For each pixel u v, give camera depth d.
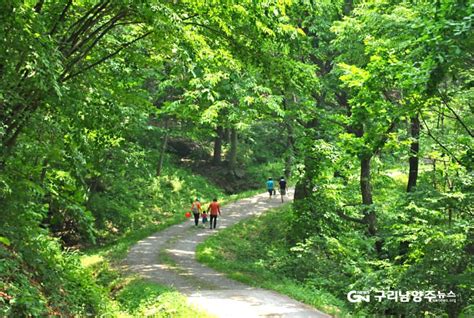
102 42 10.40
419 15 10.41
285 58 11.70
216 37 9.89
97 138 9.83
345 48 17.22
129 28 10.66
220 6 8.62
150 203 31.00
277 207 31.11
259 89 15.58
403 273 12.27
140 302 11.04
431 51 8.29
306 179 18.70
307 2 15.92
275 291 12.62
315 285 15.05
